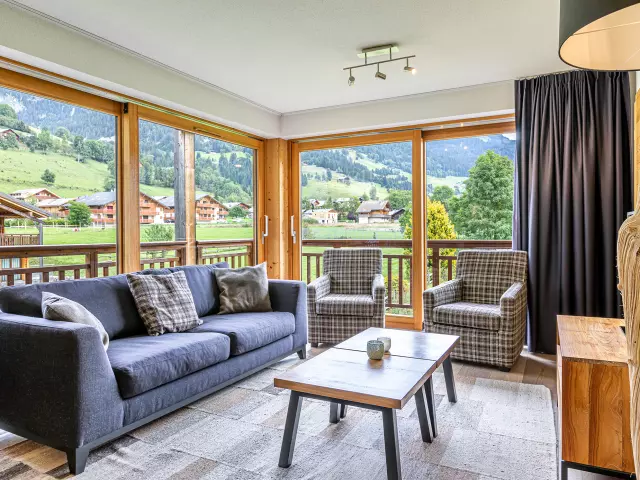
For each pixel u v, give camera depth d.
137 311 2.97
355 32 3.03
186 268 3.54
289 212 5.45
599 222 3.65
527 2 2.62
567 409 1.89
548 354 3.84
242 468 2.04
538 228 3.83
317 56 3.44
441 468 2.03
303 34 3.06
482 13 2.76
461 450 2.19
